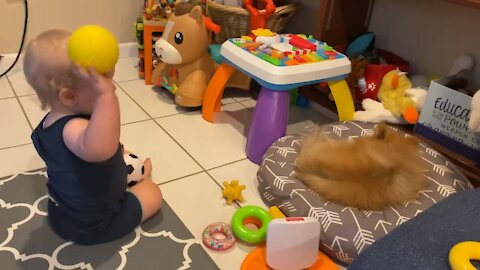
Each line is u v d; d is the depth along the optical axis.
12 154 1.39
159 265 1.04
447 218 0.77
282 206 1.19
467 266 0.64
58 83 0.89
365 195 1.13
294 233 0.99
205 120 1.71
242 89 2.01
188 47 1.69
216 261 1.07
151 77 1.95
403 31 1.74
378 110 1.57
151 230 1.14
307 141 1.32
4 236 1.08
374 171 1.14
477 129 1.25
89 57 0.80
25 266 1.01
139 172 1.22
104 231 1.08
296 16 2.08
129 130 1.59
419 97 1.52
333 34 1.76
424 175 1.23
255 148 1.45
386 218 1.10
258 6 1.86
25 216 1.15
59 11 2.00
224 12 1.80
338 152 1.20
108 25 2.14
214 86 1.66
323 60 1.44
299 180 1.22
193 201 1.26
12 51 1.96
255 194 1.31
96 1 2.06
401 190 1.15
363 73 1.66
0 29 1.90
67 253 1.06
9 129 1.52
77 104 0.93
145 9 1.95
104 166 0.98
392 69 1.63
